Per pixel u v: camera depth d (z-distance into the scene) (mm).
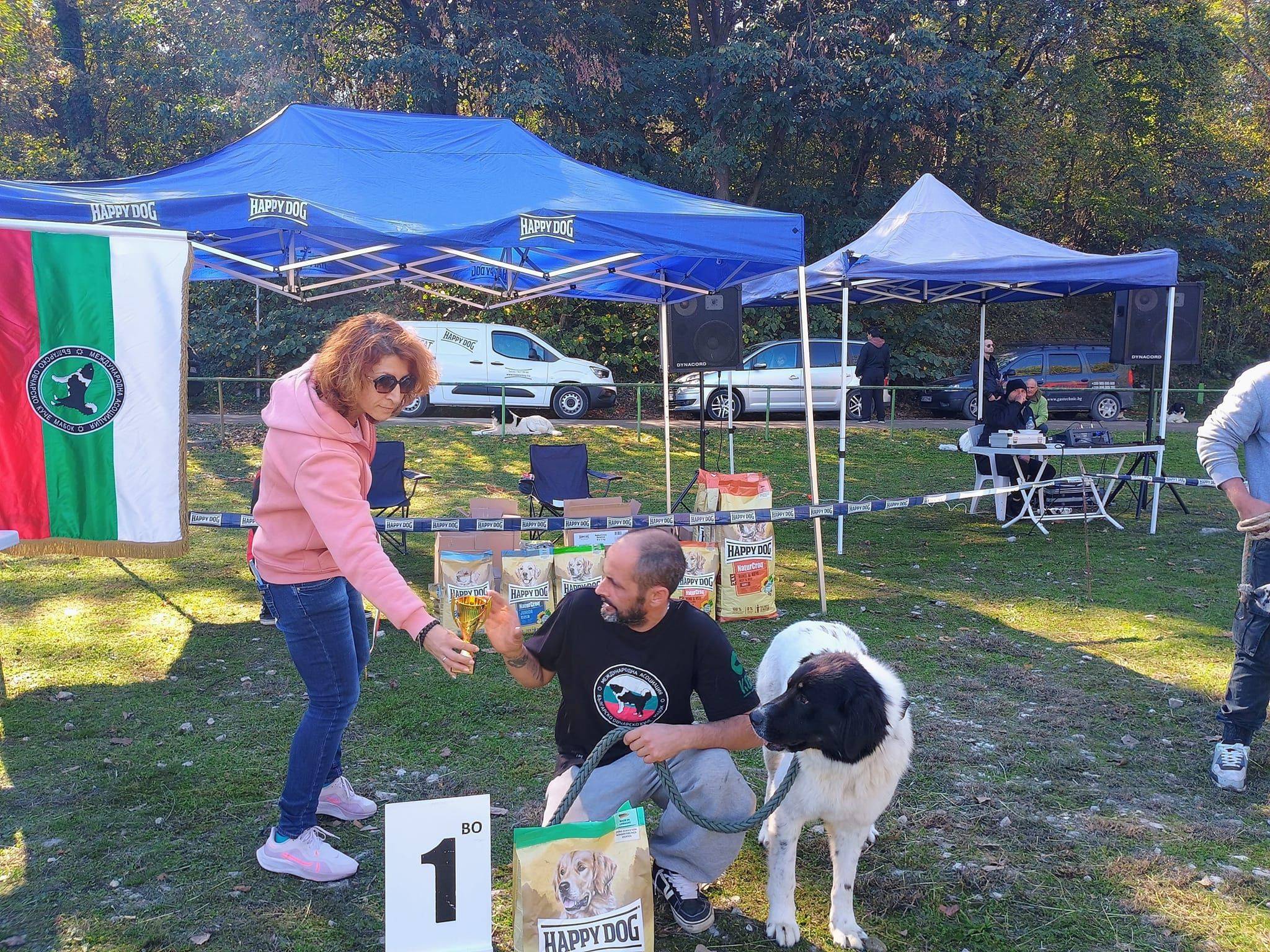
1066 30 22188
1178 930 3033
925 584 7383
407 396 2859
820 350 17516
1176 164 24875
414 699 4875
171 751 4172
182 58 21031
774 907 2922
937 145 21844
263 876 3201
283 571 2949
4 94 20875
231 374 18422
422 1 17797
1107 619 6449
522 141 6777
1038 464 10094
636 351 20062
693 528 6613
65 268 4188
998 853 3484
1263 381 3787
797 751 2701
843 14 18734
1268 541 3834
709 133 19234
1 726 4406
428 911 2504
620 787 2834
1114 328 10430
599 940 2465
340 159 6172
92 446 4285
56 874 3193
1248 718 3961
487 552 6027
